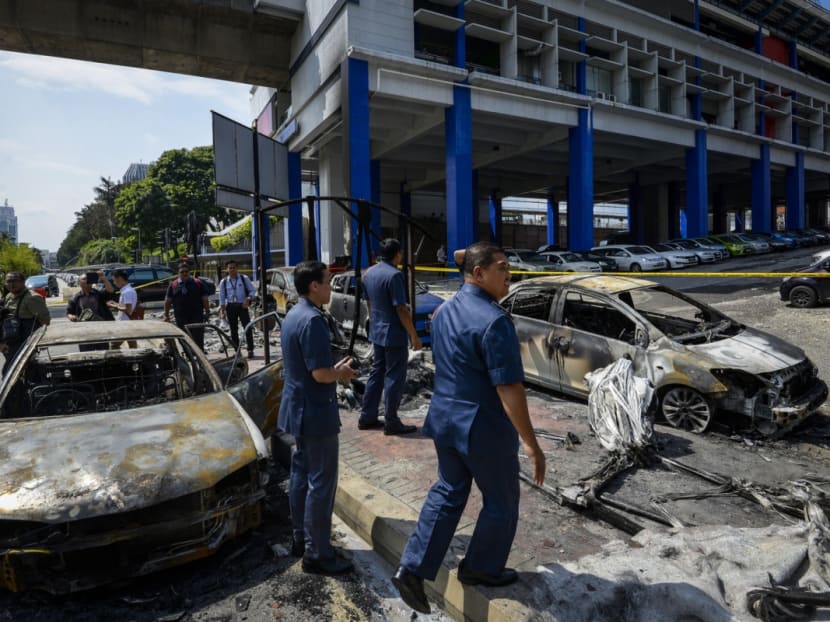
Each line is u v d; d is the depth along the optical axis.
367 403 5.09
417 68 20.92
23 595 2.88
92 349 4.82
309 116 24.42
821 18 40.91
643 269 23.59
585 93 27.09
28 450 3.13
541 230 56.69
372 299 4.94
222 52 24.50
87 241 106.00
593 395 4.68
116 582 2.92
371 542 3.40
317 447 2.93
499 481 2.38
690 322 6.27
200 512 3.01
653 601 2.38
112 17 21.73
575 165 26.33
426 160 32.28
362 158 20.14
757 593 2.35
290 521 3.71
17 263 48.62
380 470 4.15
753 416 4.78
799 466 4.23
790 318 10.58
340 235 27.20
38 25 20.75
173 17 22.66
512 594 2.51
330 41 21.22
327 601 2.82
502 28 24.34
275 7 23.08
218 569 3.13
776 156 38.31
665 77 30.20
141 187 57.44
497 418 2.32
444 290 17.72
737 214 62.47
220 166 15.76
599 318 6.36
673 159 36.53
